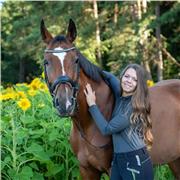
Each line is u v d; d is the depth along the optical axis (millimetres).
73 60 4891
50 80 4863
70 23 5121
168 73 26859
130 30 28344
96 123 5078
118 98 5324
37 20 34812
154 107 5750
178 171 6613
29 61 44375
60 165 6699
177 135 5867
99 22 30812
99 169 5461
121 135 4949
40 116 7246
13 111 7102
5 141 6508
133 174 4875
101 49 30266
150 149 5633
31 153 6520
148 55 26469
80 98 5211
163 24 26047
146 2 28922
